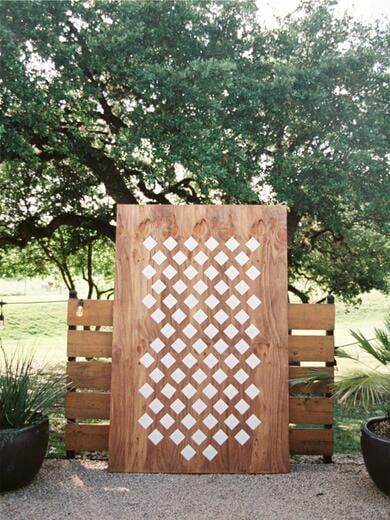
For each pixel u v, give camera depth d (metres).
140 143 6.82
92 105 7.29
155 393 3.66
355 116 7.32
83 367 3.83
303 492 3.20
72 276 11.63
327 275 10.00
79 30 7.04
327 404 3.80
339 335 14.39
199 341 3.71
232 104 6.87
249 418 3.63
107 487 3.28
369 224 8.95
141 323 3.74
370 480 3.40
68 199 9.26
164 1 6.84
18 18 6.45
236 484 3.35
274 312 3.74
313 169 7.09
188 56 7.09
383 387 3.02
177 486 3.31
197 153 6.34
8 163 8.68
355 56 7.23
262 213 3.83
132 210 3.84
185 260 3.79
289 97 6.99
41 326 15.54
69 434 3.81
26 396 3.28
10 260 10.80
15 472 3.11
